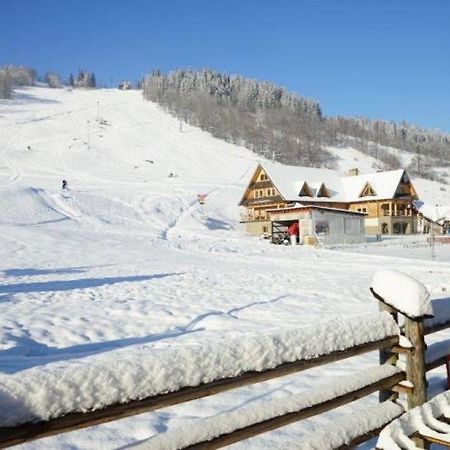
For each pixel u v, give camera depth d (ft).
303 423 15.07
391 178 181.68
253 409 9.29
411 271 65.77
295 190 169.68
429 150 506.89
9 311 35.55
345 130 515.09
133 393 7.18
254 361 8.81
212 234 142.31
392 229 177.99
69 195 168.45
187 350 8.04
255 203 175.42
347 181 189.67
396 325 11.83
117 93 546.67
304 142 415.85
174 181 236.63
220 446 8.58
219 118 419.74
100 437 14.69
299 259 88.89
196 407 17.25
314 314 34.06
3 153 261.24
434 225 187.93
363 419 10.94
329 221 129.49
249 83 555.69
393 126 553.23
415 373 11.59
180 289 48.29
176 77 562.66
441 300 13.20
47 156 267.39
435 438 10.07
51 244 92.53
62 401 6.41
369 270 69.36
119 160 282.77
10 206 141.49
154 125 386.11
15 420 5.96
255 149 371.56
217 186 231.71
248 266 74.54
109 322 32.07
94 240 104.22
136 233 128.98
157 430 15.30
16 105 421.59
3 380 6.06
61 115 386.73
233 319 32.12
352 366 22.29
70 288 48.39
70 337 28.04
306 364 9.72
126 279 55.98
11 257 74.95
